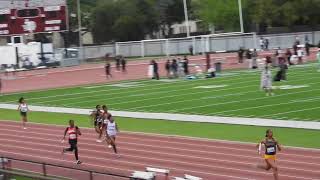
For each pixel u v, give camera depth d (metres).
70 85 96.75
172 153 43.75
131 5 179.62
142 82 94.75
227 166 38.62
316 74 88.56
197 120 56.53
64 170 33.38
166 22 193.88
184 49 148.50
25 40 141.38
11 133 57.12
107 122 45.12
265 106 61.19
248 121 53.84
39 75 117.94
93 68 127.50
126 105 69.44
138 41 162.50
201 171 37.81
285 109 58.38
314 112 55.56
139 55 154.12
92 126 57.62
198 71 99.06
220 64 103.44
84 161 43.22
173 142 47.56
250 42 145.50
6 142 52.72
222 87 80.44
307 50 120.31
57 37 177.50
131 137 50.84
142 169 39.53
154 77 99.19
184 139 48.31
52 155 46.03
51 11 118.56
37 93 87.88
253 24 177.75
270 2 166.62
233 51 145.62
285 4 165.50
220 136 48.34
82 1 198.62
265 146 34.09
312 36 151.75
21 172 35.16
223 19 181.38
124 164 41.50
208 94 74.00
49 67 135.25
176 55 148.38
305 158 39.31
